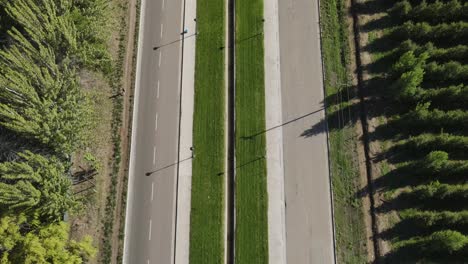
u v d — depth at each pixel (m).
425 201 58.09
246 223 57.53
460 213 55.28
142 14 67.00
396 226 57.31
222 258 56.38
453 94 59.59
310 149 60.56
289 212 58.06
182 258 56.47
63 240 48.34
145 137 61.25
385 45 65.56
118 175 59.34
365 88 63.16
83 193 57.91
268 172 59.59
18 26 54.56
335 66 64.44
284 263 56.12
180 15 67.06
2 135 49.69
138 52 65.06
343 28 66.44
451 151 59.34
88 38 56.53
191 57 65.12
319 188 59.00
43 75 51.75
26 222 47.41
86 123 54.03
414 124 60.38
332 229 57.47
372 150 60.28
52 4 50.19
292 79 63.81
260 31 66.12
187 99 63.06
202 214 58.03
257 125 61.59
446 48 64.38
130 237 57.09
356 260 56.25
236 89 63.31
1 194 44.28
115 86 63.03
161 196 58.84
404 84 58.12
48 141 49.81
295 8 67.38
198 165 60.09
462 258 55.62
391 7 67.50
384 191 58.66
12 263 45.38
